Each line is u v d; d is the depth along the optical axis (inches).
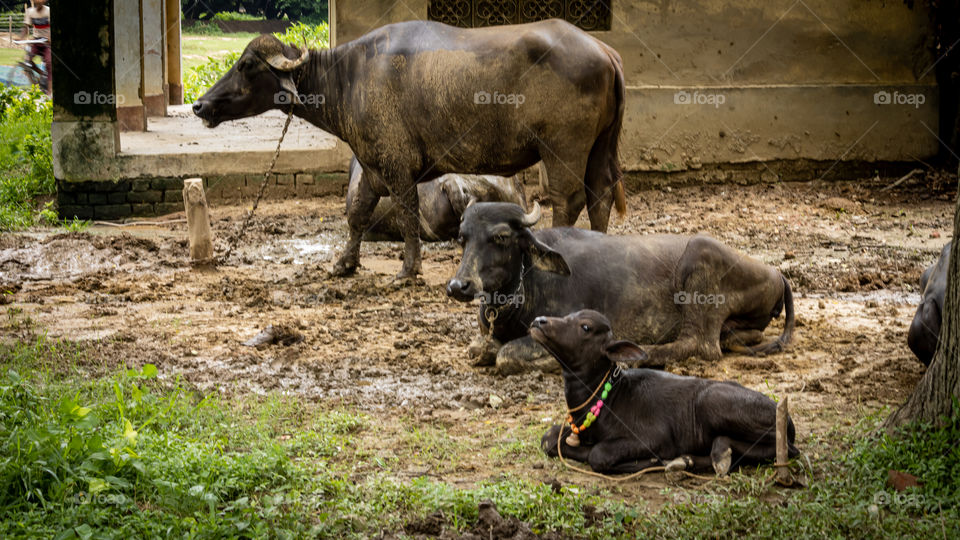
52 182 613.3
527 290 307.3
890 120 662.5
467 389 294.4
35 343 332.5
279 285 424.8
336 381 303.1
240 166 615.5
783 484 221.9
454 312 384.2
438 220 484.7
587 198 417.4
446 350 336.5
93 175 586.2
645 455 231.8
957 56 658.8
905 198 612.1
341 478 228.4
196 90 998.4
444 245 494.9
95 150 584.7
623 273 311.4
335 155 629.6
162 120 797.2
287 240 518.0
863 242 500.4
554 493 217.0
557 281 308.0
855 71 659.4
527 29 396.5
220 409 269.1
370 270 453.4
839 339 343.0
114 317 374.9
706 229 530.6
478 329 359.3
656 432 232.1
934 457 222.8
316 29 1083.3
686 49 645.9
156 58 813.9
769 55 652.1
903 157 667.4
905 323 364.5
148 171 595.5
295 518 205.6
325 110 424.2
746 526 203.8
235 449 243.9
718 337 316.8
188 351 329.1
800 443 245.9
